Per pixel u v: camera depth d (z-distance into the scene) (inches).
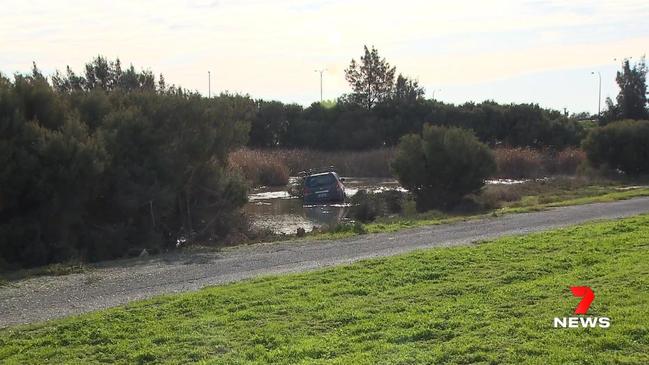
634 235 548.4
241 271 483.2
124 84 1551.4
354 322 312.2
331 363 249.6
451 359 248.1
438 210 982.4
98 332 312.2
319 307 343.6
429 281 400.8
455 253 495.2
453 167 1058.1
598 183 1381.6
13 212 602.9
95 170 619.5
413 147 1092.5
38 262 585.3
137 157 704.4
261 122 2472.9
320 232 754.2
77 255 593.3
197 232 747.4
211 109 775.1
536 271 413.7
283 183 1664.6
